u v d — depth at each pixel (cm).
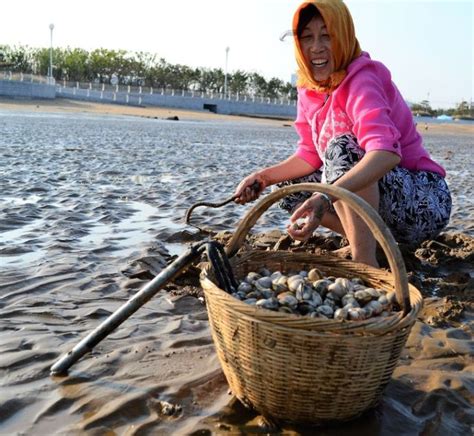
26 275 438
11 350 318
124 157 1300
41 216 642
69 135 1867
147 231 601
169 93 7250
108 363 306
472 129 5459
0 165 1024
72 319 365
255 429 259
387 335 246
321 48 379
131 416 264
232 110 7381
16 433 249
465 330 373
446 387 297
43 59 8300
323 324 237
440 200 445
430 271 484
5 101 4688
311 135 451
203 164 1255
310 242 525
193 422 262
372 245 377
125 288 423
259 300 268
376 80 387
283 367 247
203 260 455
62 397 275
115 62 8800
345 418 259
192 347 331
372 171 349
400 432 262
